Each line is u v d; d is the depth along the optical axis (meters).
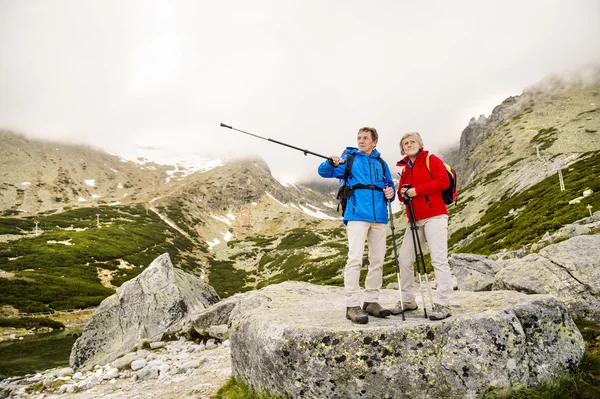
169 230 154.00
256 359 6.29
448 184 6.18
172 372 11.23
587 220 26.20
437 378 5.07
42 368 23.33
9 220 119.12
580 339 5.70
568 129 111.00
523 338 5.30
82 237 104.31
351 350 5.27
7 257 82.19
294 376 5.41
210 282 102.88
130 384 10.87
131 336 17.11
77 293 64.12
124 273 84.31
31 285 63.22
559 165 67.88
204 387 8.70
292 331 5.65
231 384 7.73
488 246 38.53
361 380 5.16
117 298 19.16
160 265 19.98
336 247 127.56
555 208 38.06
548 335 5.52
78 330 44.56
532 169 78.00
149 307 18.16
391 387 5.11
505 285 10.22
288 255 129.62
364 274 56.41
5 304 54.09
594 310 8.12
